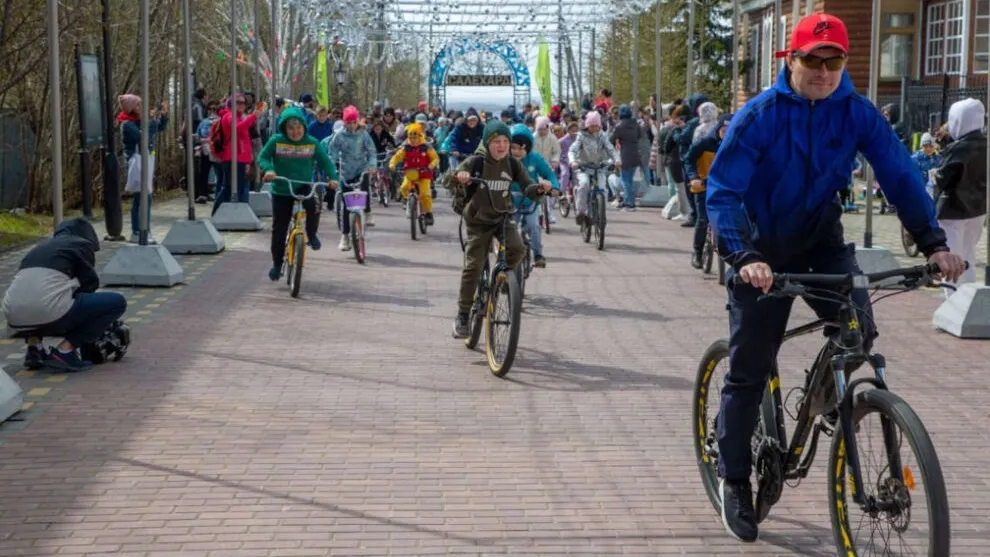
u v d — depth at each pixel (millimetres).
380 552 5719
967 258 12852
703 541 5879
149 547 5770
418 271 15883
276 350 10539
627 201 26594
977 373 9688
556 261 17047
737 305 5480
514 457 7316
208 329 11508
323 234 20719
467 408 8531
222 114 23031
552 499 6520
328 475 6926
